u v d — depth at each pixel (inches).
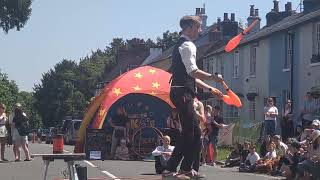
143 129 850.8
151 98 884.0
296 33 1151.6
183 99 254.4
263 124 881.5
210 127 724.0
